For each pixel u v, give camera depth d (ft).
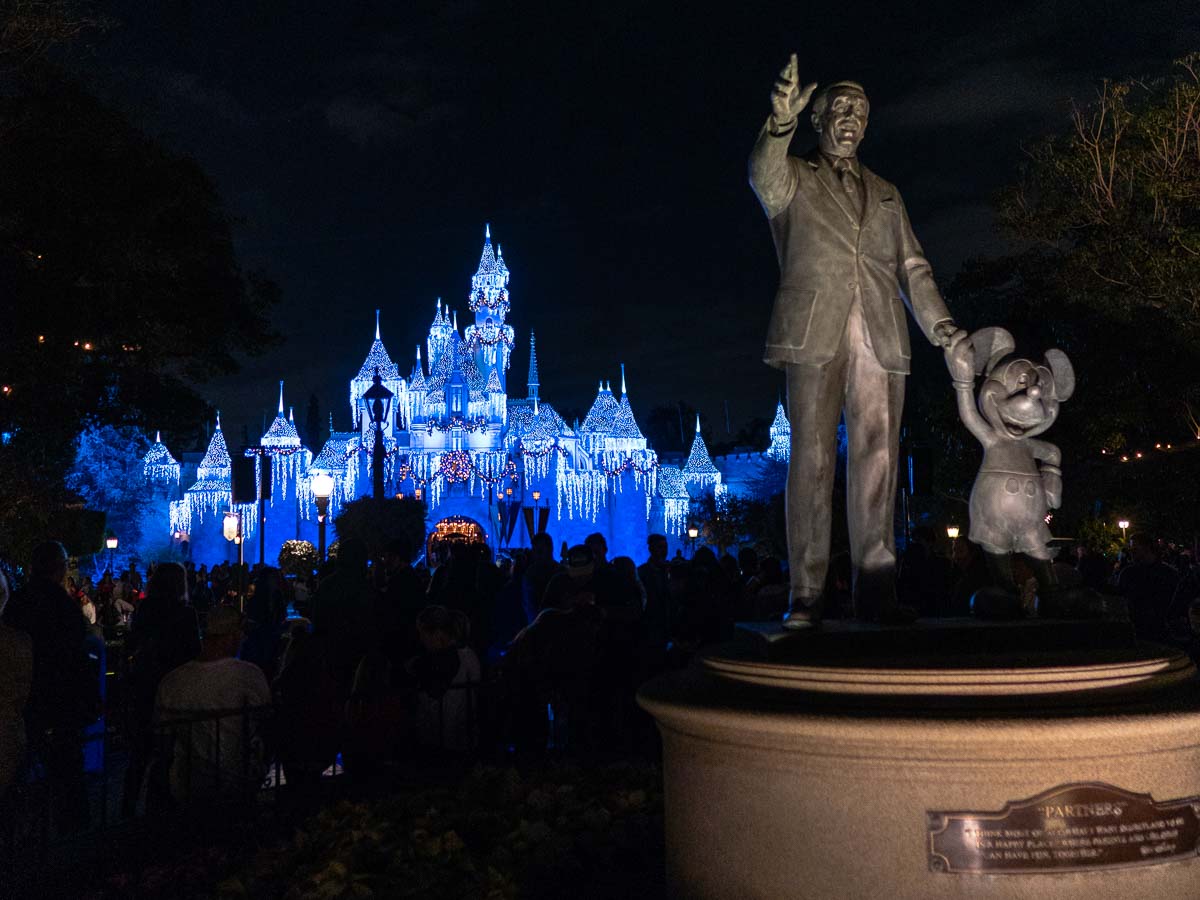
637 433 221.05
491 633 34.91
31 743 21.66
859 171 15.79
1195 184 57.31
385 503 76.18
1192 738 11.28
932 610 30.12
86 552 81.87
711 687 12.98
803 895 11.57
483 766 21.56
